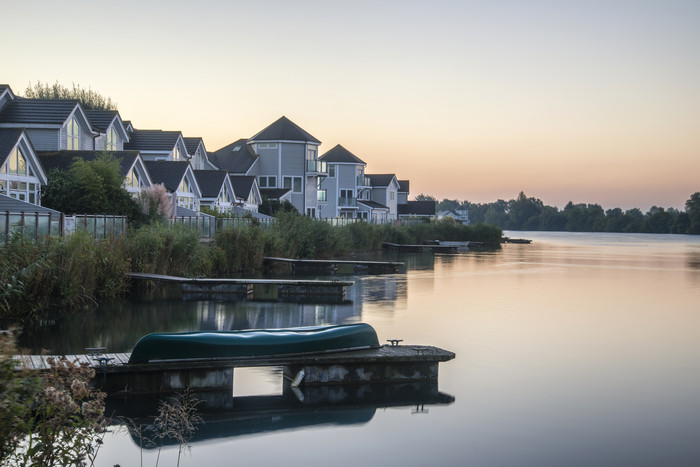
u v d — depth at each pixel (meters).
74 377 7.46
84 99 74.00
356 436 9.70
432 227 85.38
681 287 31.80
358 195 98.00
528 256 59.69
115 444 9.13
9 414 5.84
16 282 17.97
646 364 14.44
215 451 9.03
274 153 76.44
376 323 19.17
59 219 23.36
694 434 9.90
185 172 45.06
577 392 12.07
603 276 37.88
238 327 17.80
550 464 8.70
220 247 34.31
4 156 28.38
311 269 37.94
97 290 22.89
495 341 16.81
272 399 11.41
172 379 11.42
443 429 10.01
